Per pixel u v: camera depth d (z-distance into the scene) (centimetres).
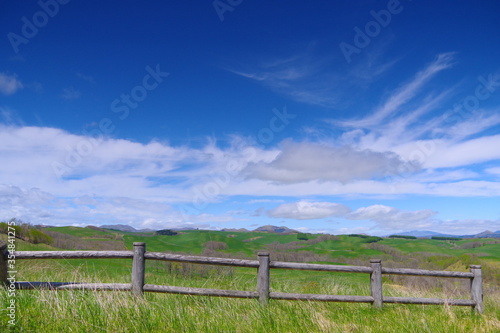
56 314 511
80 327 491
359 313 678
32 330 469
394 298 729
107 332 486
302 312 635
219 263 659
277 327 565
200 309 612
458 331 596
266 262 677
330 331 559
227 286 800
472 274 768
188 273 938
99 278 737
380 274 725
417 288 1027
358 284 959
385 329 593
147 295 640
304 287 926
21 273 750
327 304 706
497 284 1550
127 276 794
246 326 559
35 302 549
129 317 533
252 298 668
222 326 548
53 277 737
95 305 551
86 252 615
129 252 630
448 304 741
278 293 680
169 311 574
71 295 579
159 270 966
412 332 581
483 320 686
